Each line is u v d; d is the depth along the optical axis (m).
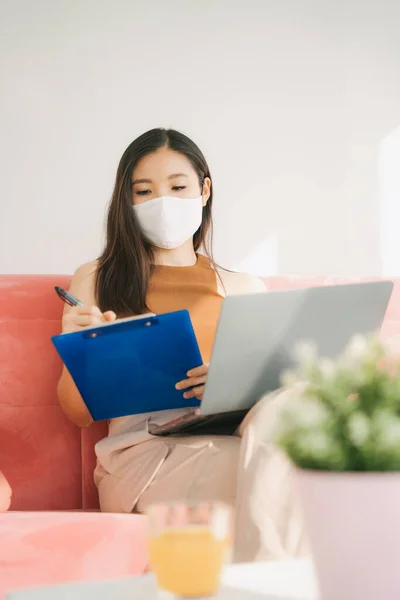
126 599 0.68
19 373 1.64
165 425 1.43
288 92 3.21
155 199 1.83
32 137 2.92
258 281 1.92
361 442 0.60
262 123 3.17
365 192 3.25
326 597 0.62
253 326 1.27
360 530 0.60
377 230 3.25
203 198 1.95
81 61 2.98
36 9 2.95
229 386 1.31
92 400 1.45
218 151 3.12
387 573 0.60
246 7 3.17
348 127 3.26
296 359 1.35
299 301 1.30
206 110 3.12
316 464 0.62
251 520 1.02
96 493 1.66
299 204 3.19
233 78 3.15
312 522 0.63
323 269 3.20
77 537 1.19
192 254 1.95
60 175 2.94
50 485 1.61
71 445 1.65
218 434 1.48
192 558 0.67
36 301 1.70
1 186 2.88
